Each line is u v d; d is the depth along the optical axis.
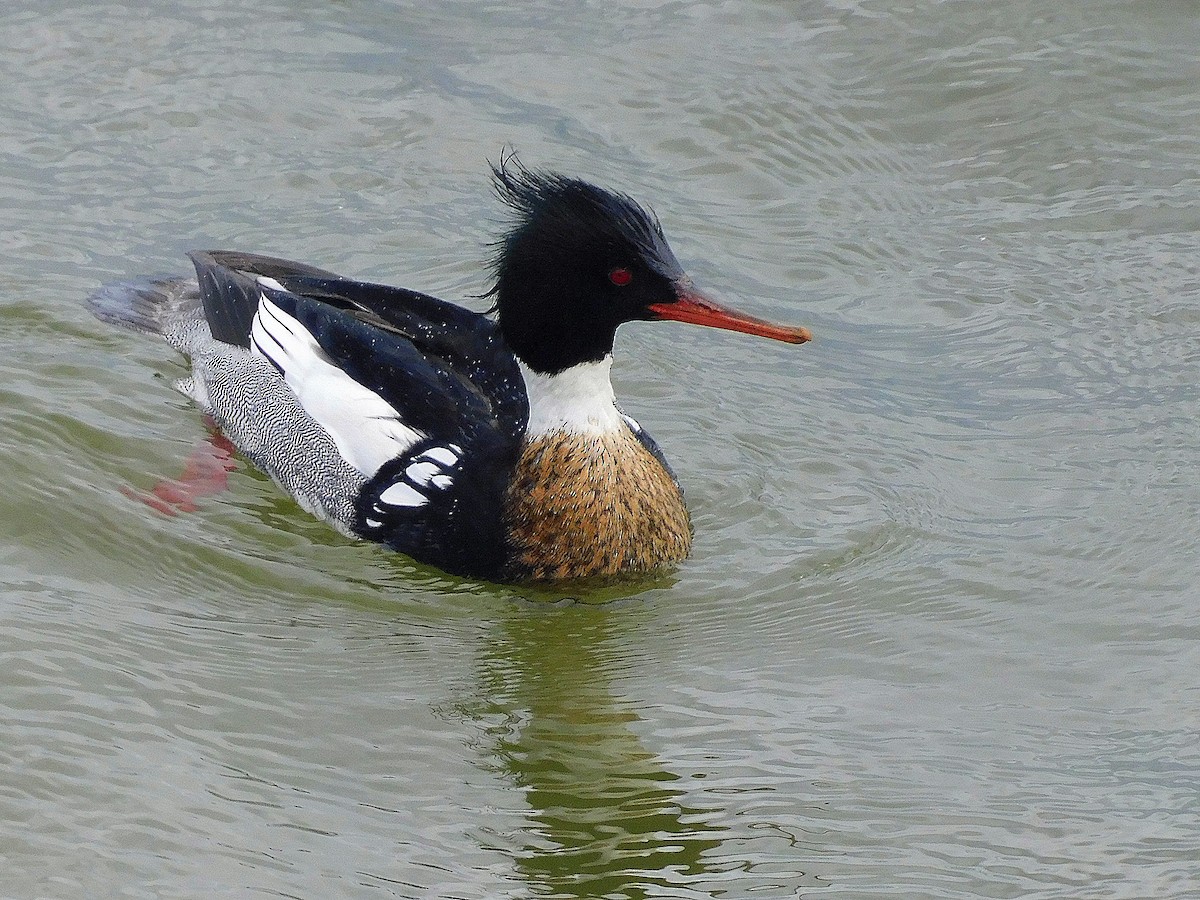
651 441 13.66
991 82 18.31
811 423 14.66
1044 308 15.95
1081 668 11.52
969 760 10.56
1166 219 16.89
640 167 17.44
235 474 13.96
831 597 12.45
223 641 11.62
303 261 16.16
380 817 9.86
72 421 13.88
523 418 13.12
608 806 10.07
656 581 12.80
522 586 12.77
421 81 18.41
